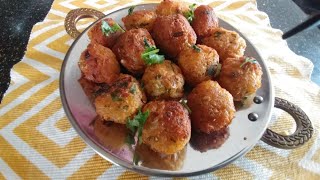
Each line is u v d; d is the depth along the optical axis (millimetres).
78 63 214
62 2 329
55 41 283
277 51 295
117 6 327
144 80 200
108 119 189
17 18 311
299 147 209
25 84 249
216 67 212
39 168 204
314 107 259
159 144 176
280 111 240
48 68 261
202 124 190
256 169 213
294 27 315
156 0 345
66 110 193
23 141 216
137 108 188
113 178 199
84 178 199
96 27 222
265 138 203
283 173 217
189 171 175
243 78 205
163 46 217
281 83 265
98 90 199
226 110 190
